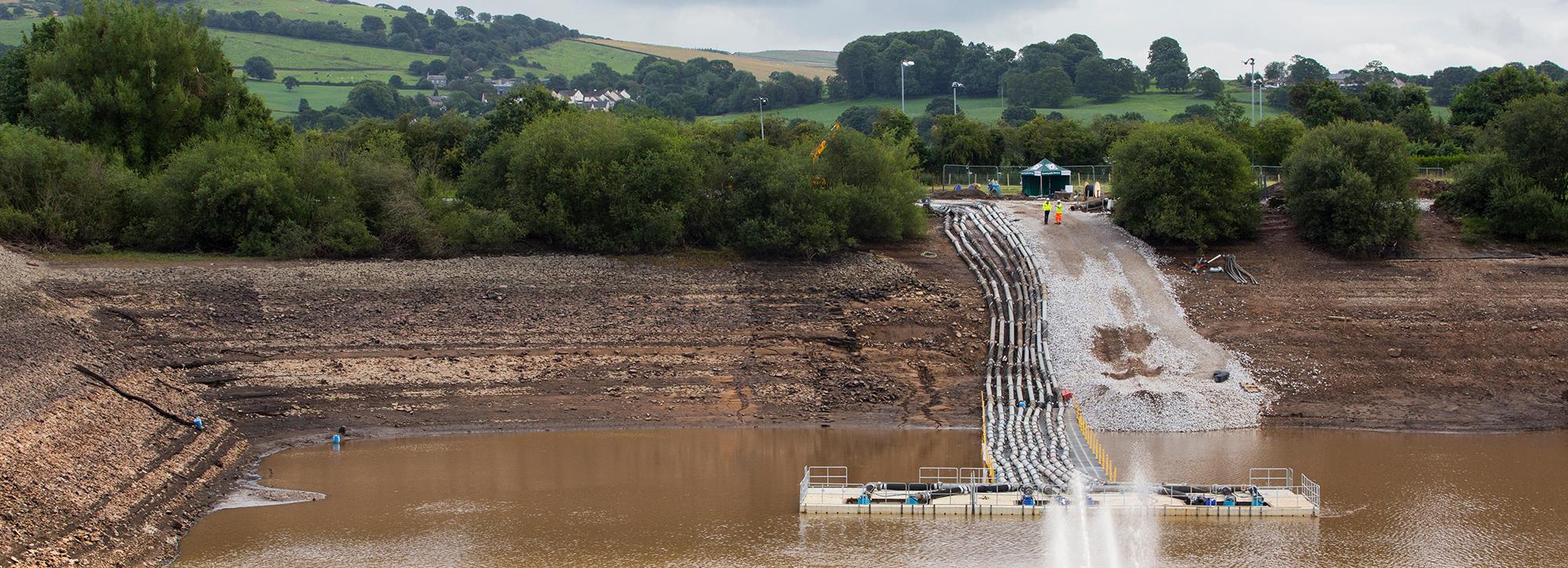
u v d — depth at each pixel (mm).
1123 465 54125
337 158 83812
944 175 112375
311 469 54156
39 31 91062
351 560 41656
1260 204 84500
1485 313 71125
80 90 83000
